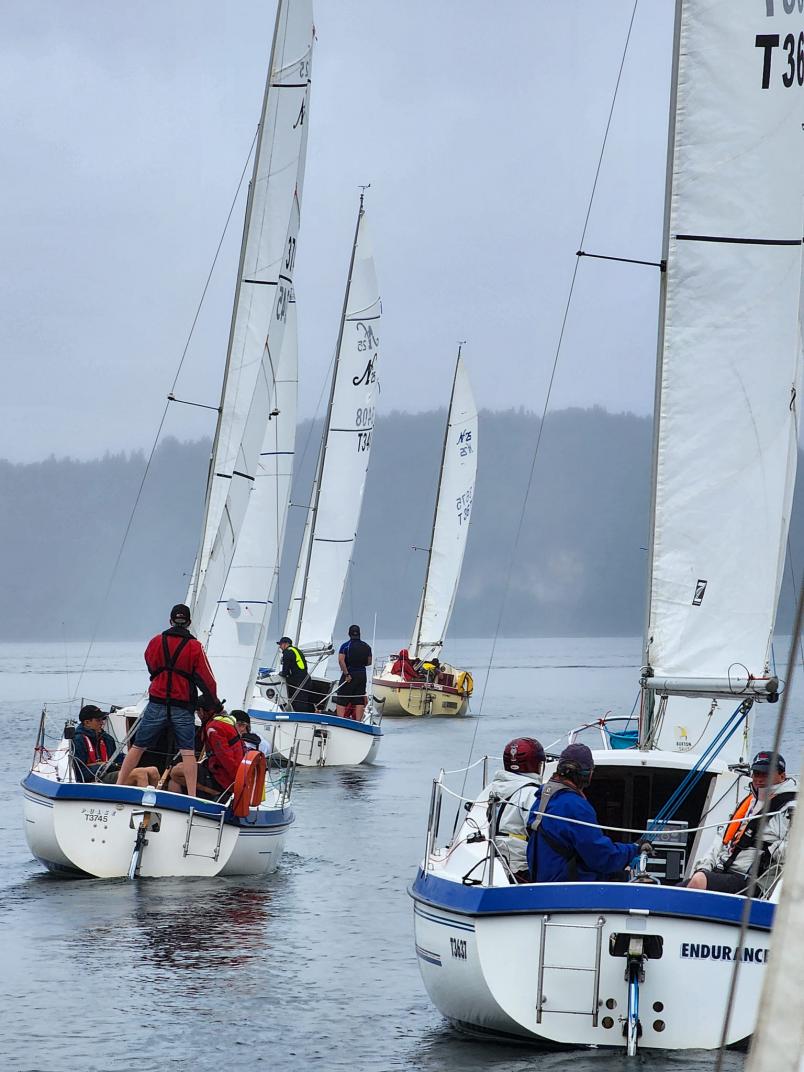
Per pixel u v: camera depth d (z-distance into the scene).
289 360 81.06
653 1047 25.41
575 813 27.19
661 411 37.97
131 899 42.91
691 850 34.88
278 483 79.06
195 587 65.62
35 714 140.38
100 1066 26.00
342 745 91.81
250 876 47.69
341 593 118.12
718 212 37.84
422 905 28.88
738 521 37.25
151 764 50.38
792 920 6.13
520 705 161.75
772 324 37.38
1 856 52.53
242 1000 31.09
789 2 37.53
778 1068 6.01
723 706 41.31
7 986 32.12
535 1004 25.75
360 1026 28.97
